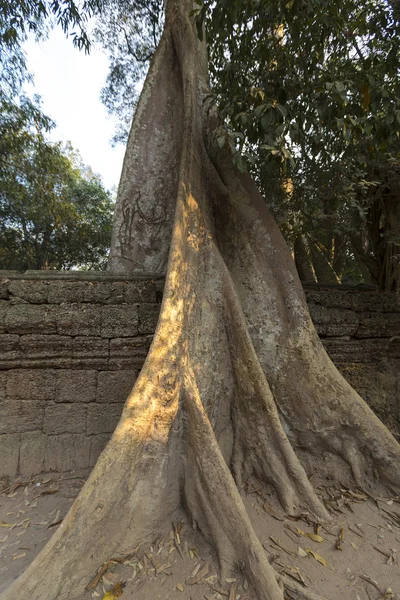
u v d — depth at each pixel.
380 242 5.77
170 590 2.25
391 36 4.32
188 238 3.47
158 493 2.66
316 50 4.06
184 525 2.71
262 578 2.21
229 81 4.32
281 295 3.74
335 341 4.57
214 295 3.45
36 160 11.68
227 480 2.61
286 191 5.65
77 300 3.94
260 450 3.18
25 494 3.36
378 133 3.64
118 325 3.92
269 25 4.16
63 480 3.57
